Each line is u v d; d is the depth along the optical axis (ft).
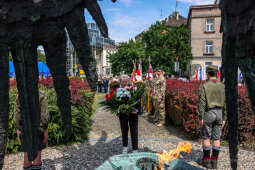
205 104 10.44
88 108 18.37
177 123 19.10
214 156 10.40
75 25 4.13
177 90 19.72
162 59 73.20
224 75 3.87
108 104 11.27
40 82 24.43
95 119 24.21
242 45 3.09
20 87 4.30
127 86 11.37
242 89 15.44
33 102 4.39
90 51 4.38
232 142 4.04
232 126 3.98
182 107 16.66
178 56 74.13
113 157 7.82
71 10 4.02
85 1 4.09
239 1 2.97
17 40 4.04
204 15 78.95
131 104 10.60
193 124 14.92
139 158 7.72
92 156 12.03
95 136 16.60
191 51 80.23
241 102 13.97
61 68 4.54
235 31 3.15
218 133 10.35
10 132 12.28
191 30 80.59
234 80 3.74
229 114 3.97
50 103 14.19
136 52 78.33
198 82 27.32
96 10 4.14
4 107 4.21
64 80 4.65
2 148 4.27
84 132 15.60
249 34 2.92
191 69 80.84
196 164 10.88
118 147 13.74
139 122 22.52
